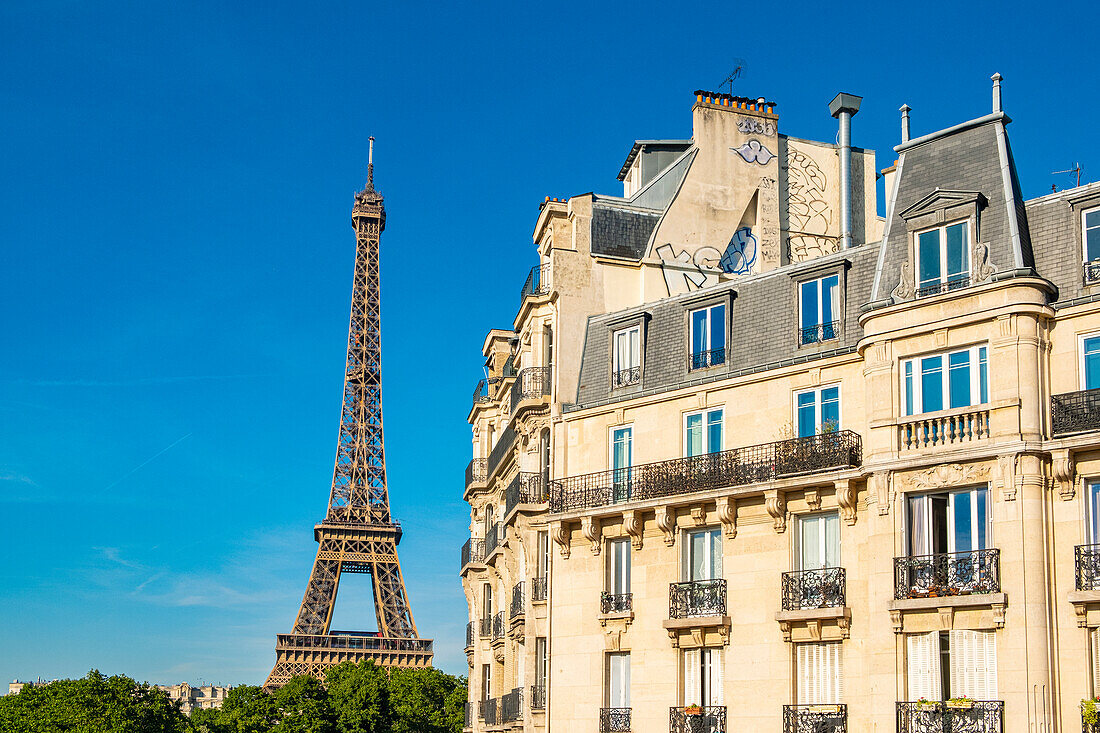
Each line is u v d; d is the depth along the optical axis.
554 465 55.09
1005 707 38.38
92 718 130.75
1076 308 40.38
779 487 45.84
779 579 45.94
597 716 50.41
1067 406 39.75
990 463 40.31
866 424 44.53
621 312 54.94
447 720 164.62
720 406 49.84
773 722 44.91
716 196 62.84
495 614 70.19
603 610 50.84
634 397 52.69
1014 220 41.78
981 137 43.91
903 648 41.12
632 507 50.16
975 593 39.44
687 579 49.06
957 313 41.75
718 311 51.25
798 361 47.41
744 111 64.94
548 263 61.00
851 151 67.25
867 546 43.62
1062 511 39.41
